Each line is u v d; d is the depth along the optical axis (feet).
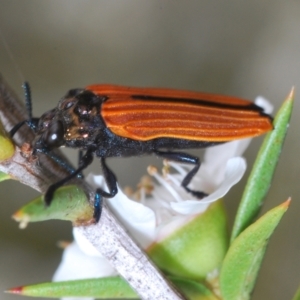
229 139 0.33
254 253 0.30
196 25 0.45
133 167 0.44
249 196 0.30
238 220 0.30
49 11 0.44
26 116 0.31
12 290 0.30
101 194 0.31
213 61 0.46
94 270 0.33
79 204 0.29
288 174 0.44
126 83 0.45
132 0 0.44
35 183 0.29
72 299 0.32
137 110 0.33
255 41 0.46
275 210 0.29
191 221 0.32
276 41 0.46
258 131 0.33
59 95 0.45
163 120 0.33
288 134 0.45
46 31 0.44
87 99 0.33
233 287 0.30
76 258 0.33
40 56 0.44
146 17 0.45
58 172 0.30
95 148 0.33
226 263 0.30
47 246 0.43
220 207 0.32
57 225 0.43
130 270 0.30
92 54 0.45
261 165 0.30
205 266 0.31
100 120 0.33
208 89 0.46
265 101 0.34
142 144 0.33
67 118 0.32
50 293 0.30
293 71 0.46
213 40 0.46
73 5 0.44
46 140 0.32
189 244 0.31
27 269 0.43
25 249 0.43
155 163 0.44
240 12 0.45
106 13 0.44
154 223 0.31
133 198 0.34
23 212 0.28
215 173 0.34
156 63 0.45
